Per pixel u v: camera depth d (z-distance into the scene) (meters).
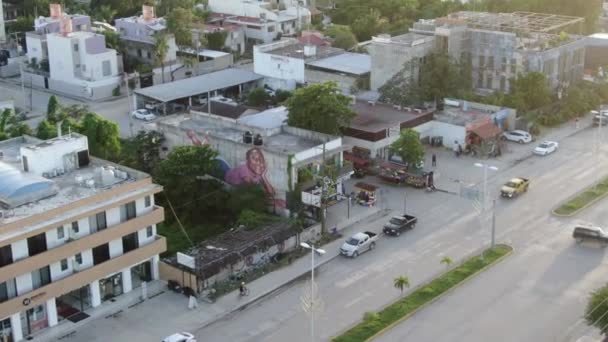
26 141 92.06
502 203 105.56
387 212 102.38
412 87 136.62
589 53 166.50
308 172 98.50
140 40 172.25
